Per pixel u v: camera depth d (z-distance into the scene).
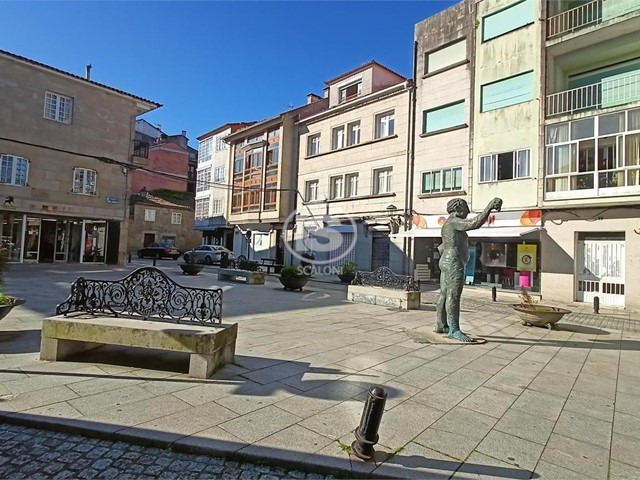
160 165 47.88
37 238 20.48
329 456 2.88
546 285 14.74
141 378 4.30
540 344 7.04
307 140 26.14
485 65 17.06
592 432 3.50
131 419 3.31
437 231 17.95
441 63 19.03
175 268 23.52
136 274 5.18
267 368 4.88
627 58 14.48
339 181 23.98
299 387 4.26
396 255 20.06
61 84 20.23
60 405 3.51
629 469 2.90
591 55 14.81
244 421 3.38
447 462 2.90
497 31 16.92
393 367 5.20
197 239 45.09
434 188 18.80
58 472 2.66
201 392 3.98
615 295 13.48
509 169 16.05
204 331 4.56
